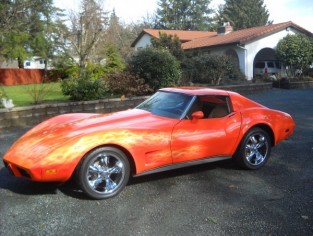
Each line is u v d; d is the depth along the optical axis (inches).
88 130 159.6
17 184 174.2
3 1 750.5
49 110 370.0
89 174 153.3
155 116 182.4
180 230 129.0
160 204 152.3
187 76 673.6
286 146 258.1
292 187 174.6
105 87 471.5
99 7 1028.5
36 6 865.5
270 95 618.5
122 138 157.8
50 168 144.5
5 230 127.6
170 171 198.1
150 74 498.9
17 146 163.5
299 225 133.5
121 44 1577.3
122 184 161.0
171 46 720.3
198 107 187.8
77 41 982.4
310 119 371.2
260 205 152.0
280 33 860.0
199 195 163.0
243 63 828.0
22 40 953.5
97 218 138.3
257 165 203.8
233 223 134.8
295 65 822.5
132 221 135.9
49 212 143.0
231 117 195.0
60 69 1018.1
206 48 937.5
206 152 184.7
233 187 174.1
